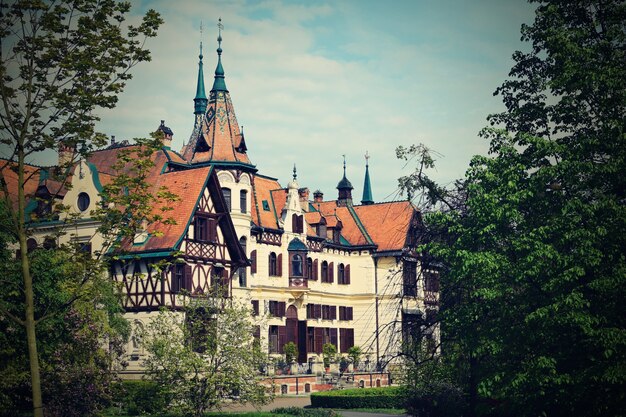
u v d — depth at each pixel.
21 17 23.00
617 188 26.03
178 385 30.38
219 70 56.25
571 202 25.50
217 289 33.38
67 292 29.89
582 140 26.05
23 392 30.27
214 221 48.84
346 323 65.75
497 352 26.02
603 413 24.09
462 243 28.03
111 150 55.00
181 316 44.22
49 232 48.44
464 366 31.89
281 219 60.47
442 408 32.25
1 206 26.38
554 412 26.22
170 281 45.19
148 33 24.39
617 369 22.86
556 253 25.23
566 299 24.12
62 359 31.05
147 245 45.88
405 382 35.91
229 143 54.66
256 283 57.09
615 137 25.47
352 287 66.44
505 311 26.52
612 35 27.14
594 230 24.97
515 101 31.22
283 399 46.44
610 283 23.94
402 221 66.62
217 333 31.78
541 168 26.47
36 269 29.50
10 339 29.38
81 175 47.81
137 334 43.41
